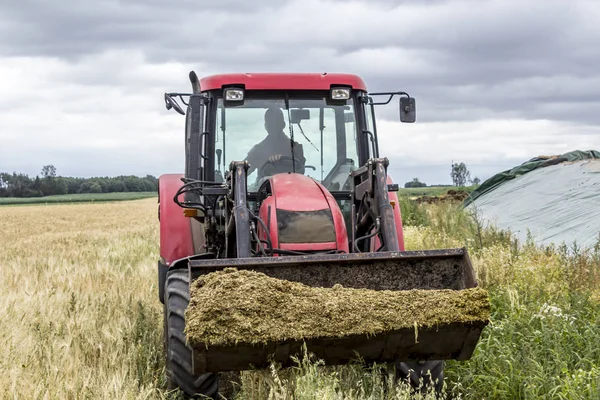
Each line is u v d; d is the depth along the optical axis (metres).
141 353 6.49
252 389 5.29
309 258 4.86
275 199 5.52
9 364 6.03
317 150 6.74
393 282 5.02
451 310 4.62
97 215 40.03
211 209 6.55
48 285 10.20
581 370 5.19
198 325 4.37
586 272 8.25
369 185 5.88
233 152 6.69
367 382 5.34
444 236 12.27
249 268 4.83
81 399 5.48
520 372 5.43
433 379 5.38
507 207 15.33
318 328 4.49
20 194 112.50
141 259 14.10
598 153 16.61
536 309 6.84
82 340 6.92
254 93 6.75
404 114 6.95
